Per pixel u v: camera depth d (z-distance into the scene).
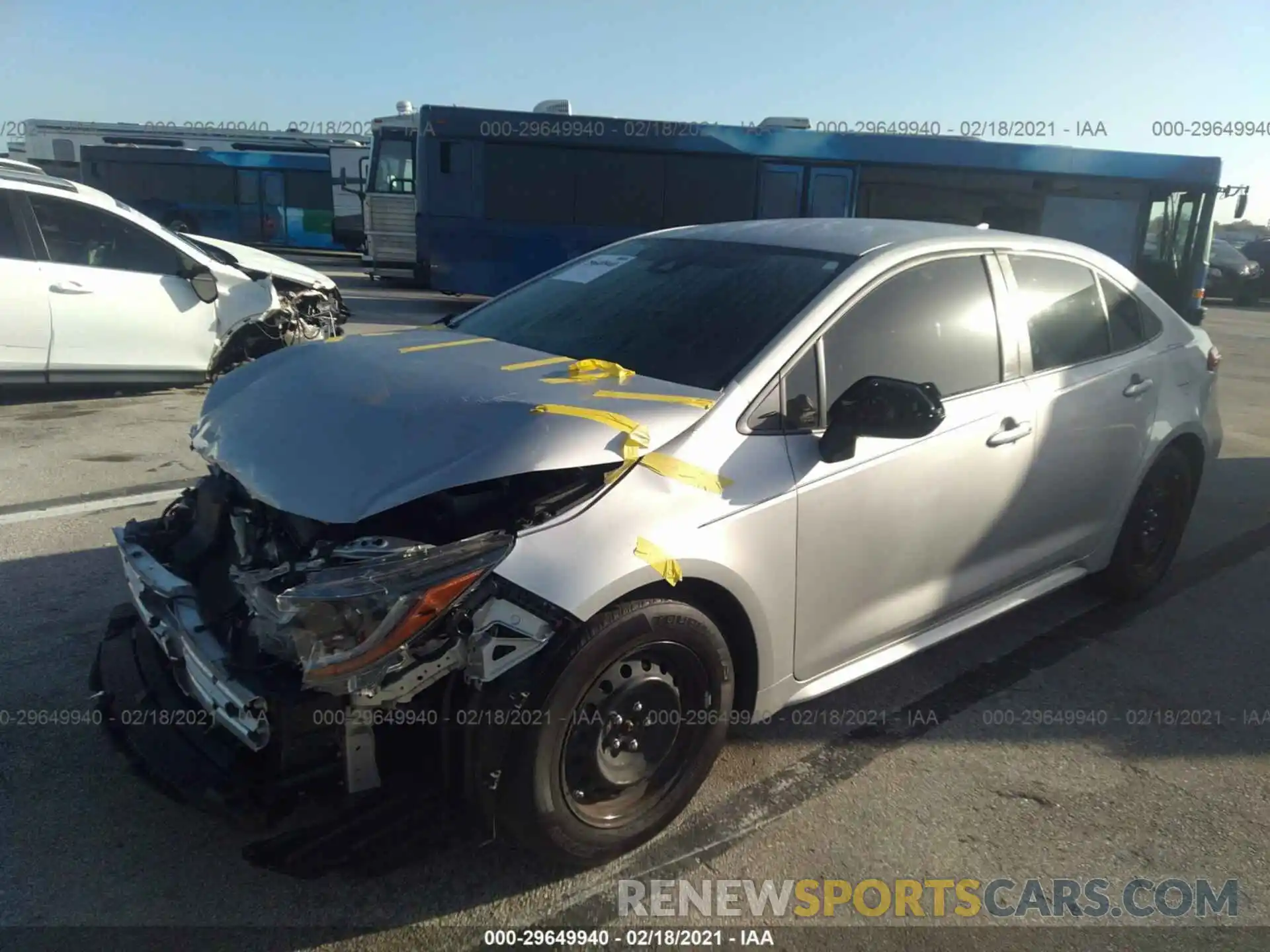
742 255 3.60
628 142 15.38
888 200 15.81
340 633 2.28
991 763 3.39
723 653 2.80
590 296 3.68
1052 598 4.87
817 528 2.96
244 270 9.03
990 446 3.51
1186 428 4.57
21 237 7.35
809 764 3.33
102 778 3.04
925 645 3.55
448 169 15.35
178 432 7.17
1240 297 27.25
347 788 2.41
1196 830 3.08
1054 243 4.13
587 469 2.62
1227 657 4.30
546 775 2.49
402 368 3.06
